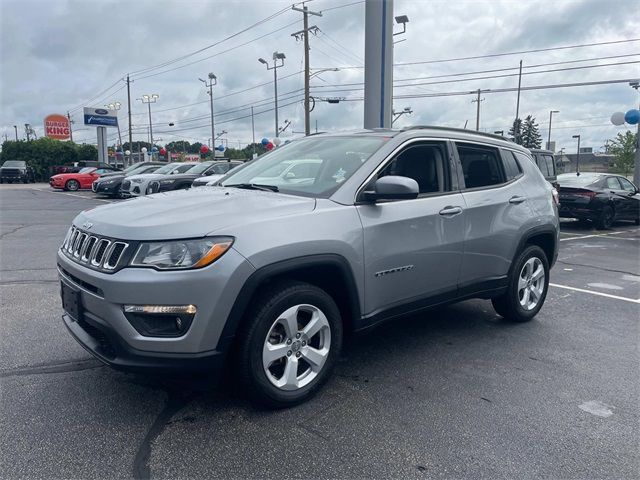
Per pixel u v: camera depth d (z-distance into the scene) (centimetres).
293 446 298
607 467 285
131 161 5359
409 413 339
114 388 364
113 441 299
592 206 1417
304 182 397
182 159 6662
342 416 333
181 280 288
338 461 285
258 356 317
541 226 524
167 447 295
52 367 398
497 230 473
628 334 507
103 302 298
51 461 279
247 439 304
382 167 391
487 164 488
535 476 276
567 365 425
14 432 306
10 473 269
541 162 1800
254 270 303
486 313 570
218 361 302
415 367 415
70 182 3009
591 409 350
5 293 614
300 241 324
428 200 416
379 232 371
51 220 1395
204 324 294
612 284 734
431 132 439
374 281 372
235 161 1927
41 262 803
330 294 372
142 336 292
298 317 350
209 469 276
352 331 371
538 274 536
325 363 355
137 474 270
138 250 295
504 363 427
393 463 284
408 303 406
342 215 354
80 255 329
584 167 7631
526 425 327
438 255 418
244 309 304
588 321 550
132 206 353
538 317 561
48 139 5819
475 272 460
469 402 356
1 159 5716
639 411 348
